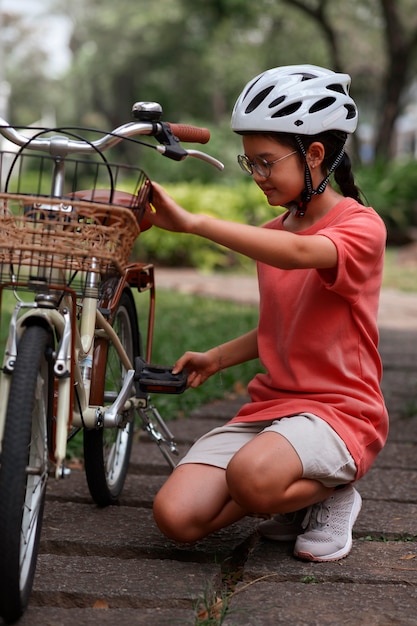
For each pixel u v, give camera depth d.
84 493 3.67
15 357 2.45
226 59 38.31
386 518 3.41
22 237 2.25
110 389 3.51
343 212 2.98
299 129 2.82
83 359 2.90
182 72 42.59
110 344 3.36
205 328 8.12
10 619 2.43
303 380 3.00
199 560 3.02
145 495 3.68
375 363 3.08
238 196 15.53
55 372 2.50
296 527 3.15
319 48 33.91
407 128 52.72
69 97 55.59
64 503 3.55
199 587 2.69
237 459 2.77
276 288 3.07
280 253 2.71
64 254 2.26
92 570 2.82
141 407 3.25
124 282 3.26
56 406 2.74
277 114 2.82
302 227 3.07
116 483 3.57
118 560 2.93
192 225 2.62
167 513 2.86
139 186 2.62
